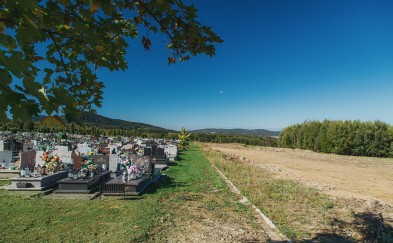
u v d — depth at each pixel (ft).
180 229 29.81
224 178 64.44
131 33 11.35
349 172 92.68
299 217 35.63
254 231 30.07
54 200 40.01
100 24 8.98
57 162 54.03
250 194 46.80
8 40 5.14
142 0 9.23
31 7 5.13
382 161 137.90
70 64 10.09
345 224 33.19
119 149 104.99
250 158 136.26
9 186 46.21
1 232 27.22
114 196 43.83
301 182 64.44
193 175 68.54
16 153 87.04
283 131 256.73
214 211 37.14
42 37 8.29
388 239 25.45
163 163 84.94
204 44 10.33
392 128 164.76
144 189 49.01
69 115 4.92
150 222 31.01
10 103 4.11
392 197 53.83
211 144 260.01
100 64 10.08
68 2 7.86
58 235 26.99
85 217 32.60
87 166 51.24
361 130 171.32
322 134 194.08
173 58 11.39
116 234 27.32
